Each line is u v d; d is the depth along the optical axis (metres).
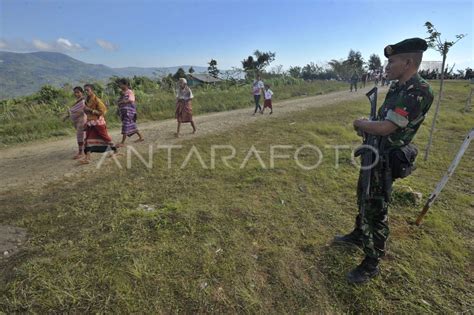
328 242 3.07
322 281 2.56
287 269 2.68
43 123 9.55
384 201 2.36
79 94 5.82
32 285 2.38
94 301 2.25
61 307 2.20
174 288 2.41
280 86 24.92
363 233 2.48
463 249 3.03
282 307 2.32
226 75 26.30
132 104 6.93
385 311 2.28
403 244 3.06
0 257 2.78
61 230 3.23
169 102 13.47
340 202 3.96
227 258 2.77
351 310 2.31
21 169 5.48
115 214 3.52
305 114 11.34
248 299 2.34
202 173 5.00
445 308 2.30
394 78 2.20
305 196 4.12
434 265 2.77
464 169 5.40
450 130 8.69
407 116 2.08
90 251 2.81
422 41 2.05
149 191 4.27
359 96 19.36
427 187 4.52
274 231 3.24
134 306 2.23
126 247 2.84
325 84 30.45
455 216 3.67
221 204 3.81
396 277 2.59
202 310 2.25
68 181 4.76
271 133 8.03
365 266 2.54
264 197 4.07
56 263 2.63
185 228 3.19
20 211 3.71
